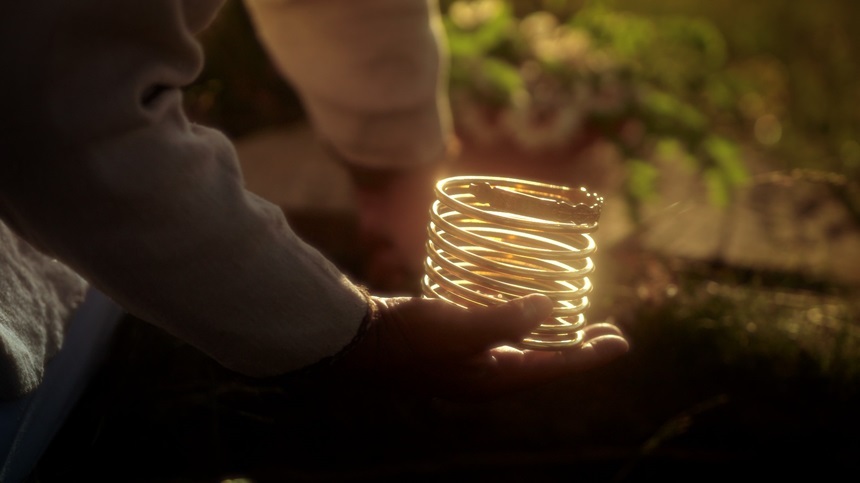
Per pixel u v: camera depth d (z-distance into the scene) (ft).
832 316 4.39
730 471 4.02
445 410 3.95
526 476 3.96
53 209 2.54
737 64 10.83
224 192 2.62
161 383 3.75
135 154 2.53
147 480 3.67
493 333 2.70
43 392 3.10
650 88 5.73
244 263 2.63
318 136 4.17
